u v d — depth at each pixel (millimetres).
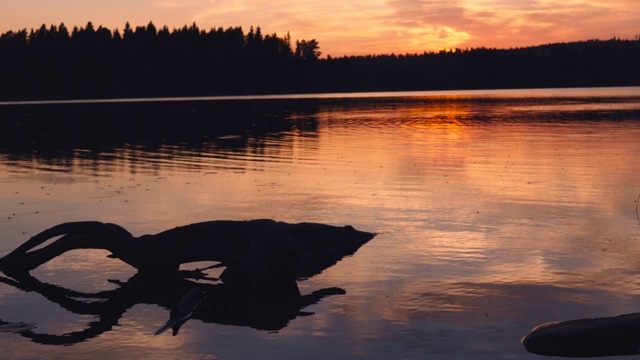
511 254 8258
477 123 32375
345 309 6406
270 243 7781
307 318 6172
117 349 5430
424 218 10461
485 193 12594
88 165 17594
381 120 36094
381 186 13570
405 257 8258
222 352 5324
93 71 125438
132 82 131250
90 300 6918
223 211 11039
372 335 5652
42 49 123750
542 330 5527
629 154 18406
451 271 7582
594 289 6816
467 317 6055
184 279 7883
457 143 22297
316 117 40125
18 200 12180
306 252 8594
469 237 9188
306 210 11125
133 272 8102
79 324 6105
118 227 8609
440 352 5242
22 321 6195
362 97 98000
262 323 6062
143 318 6297
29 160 18906
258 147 21984
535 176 14664
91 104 74188
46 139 26156
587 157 17891
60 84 123812
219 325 6039
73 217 10602
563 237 9086
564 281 7105
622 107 46812
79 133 29328
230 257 8141
